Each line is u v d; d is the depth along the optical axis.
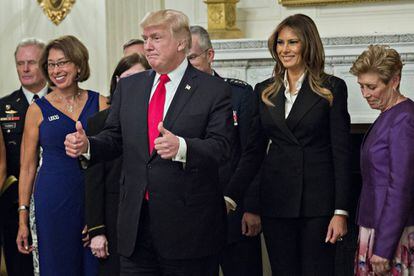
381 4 5.07
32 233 3.93
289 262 3.57
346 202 3.45
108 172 3.57
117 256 3.55
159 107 3.10
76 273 3.85
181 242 3.02
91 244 3.58
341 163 3.48
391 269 3.25
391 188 3.20
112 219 3.56
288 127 3.53
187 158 2.86
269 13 5.37
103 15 5.58
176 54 3.07
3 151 4.14
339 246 4.95
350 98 4.69
